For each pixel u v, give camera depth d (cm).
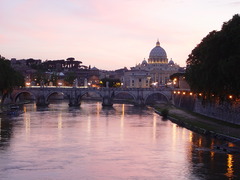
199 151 10525
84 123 16600
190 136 12988
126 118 19062
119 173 8494
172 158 9769
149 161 9481
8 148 10800
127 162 9388
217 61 12825
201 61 15000
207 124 14938
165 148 10975
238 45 12281
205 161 9450
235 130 13125
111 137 12812
